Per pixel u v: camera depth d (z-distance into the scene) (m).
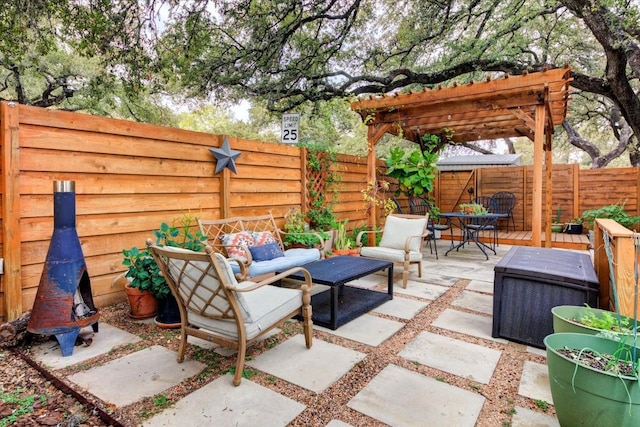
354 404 1.81
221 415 1.70
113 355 2.34
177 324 2.80
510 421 1.67
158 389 1.93
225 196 4.19
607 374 1.30
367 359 2.31
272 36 7.59
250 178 4.57
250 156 4.57
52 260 2.35
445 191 9.02
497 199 8.26
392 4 7.64
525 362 2.28
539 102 4.49
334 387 1.97
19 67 9.41
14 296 2.61
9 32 5.57
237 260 3.08
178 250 2.03
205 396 1.87
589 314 2.00
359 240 4.65
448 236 8.20
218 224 4.03
